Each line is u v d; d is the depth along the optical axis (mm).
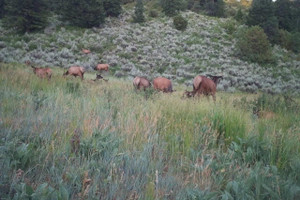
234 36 42344
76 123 4070
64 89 8547
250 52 35281
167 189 2473
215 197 2352
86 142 3203
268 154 3506
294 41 42812
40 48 29719
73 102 6023
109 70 26703
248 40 35844
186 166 3109
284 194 2453
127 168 2834
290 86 27344
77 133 3477
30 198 2006
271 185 2580
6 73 9703
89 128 3719
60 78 12109
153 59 31062
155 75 25438
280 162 3279
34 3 36719
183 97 8727
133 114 4770
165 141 3875
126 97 7246
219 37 41188
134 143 3422
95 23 40906
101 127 3912
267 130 4473
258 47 35312
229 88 22312
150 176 2607
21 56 26141
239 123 4527
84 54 30859
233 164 3102
